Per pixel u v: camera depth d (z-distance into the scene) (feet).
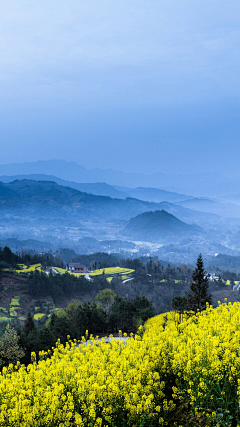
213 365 30.55
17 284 455.22
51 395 31.22
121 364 35.19
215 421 29.40
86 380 32.86
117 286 527.81
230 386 30.37
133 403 30.78
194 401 31.32
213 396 30.55
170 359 36.14
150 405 30.12
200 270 129.49
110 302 268.82
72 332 161.48
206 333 38.45
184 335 41.24
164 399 32.45
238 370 30.19
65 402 31.12
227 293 471.62
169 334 42.52
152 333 44.73
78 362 38.86
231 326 39.52
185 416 31.53
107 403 31.12
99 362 37.14
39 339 144.66
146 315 194.90
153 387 32.45
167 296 502.79
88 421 30.76
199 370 31.68
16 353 126.62
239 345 33.71
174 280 603.26
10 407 32.07
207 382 30.91
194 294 127.75
